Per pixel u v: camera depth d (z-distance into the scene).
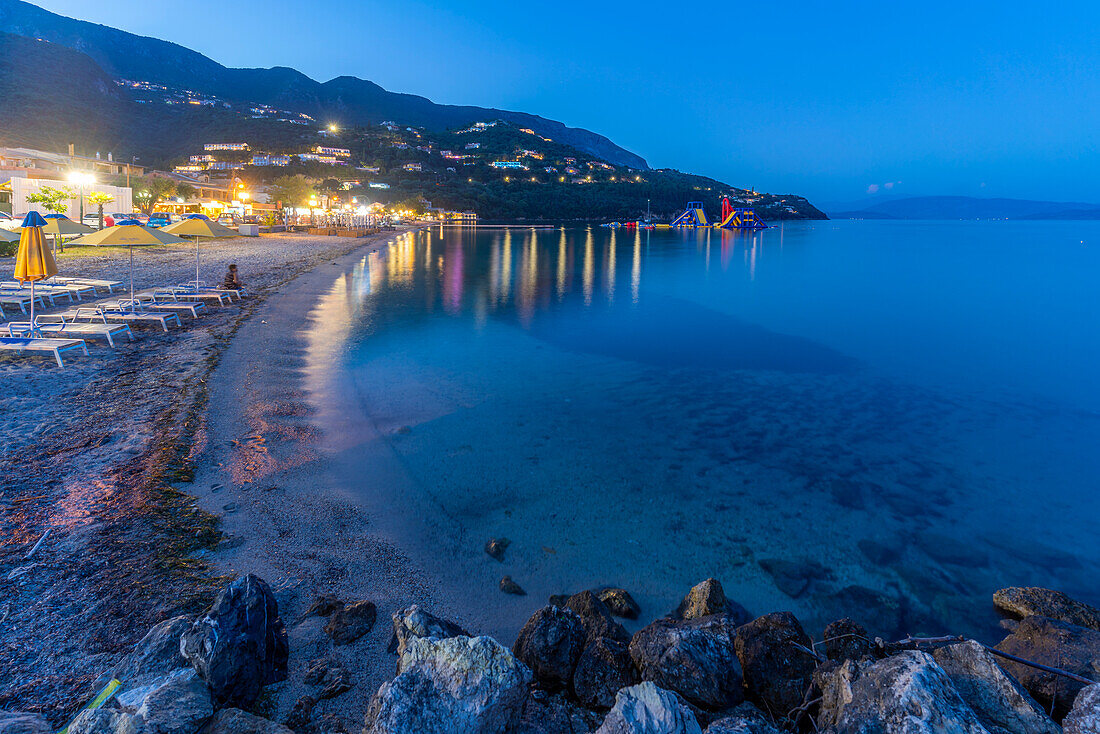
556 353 16.33
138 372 11.36
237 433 8.80
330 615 4.91
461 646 3.55
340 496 7.22
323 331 16.81
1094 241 100.88
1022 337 20.44
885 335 20.56
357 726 3.74
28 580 4.98
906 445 10.16
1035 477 8.89
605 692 3.98
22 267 11.38
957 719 3.05
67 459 7.46
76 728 3.13
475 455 8.90
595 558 6.36
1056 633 4.36
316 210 89.19
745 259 56.47
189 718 3.30
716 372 15.02
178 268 27.55
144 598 4.83
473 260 47.22
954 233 142.75
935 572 6.40
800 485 8.47
